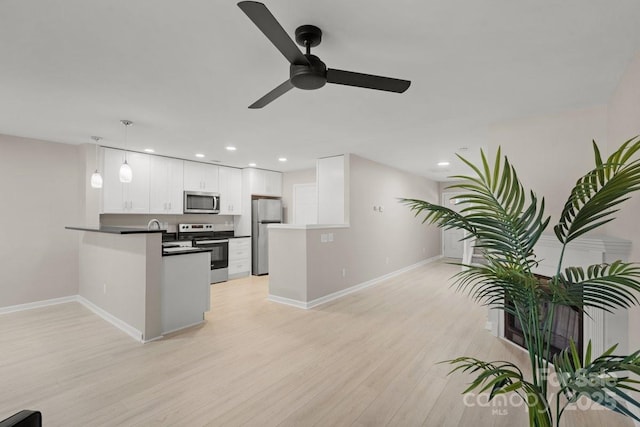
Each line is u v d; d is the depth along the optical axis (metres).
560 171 2.75
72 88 2.37
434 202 8.09
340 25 1.59
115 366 2.43
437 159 5.22
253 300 4.39
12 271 3.80
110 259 3.50
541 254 2.63
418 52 1.85
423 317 3.63
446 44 1.77
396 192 6.16
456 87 2.33
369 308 4.00
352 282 4.84
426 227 7.67
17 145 3.82
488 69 2.06
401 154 4.83
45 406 1.92
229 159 5.34
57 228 4.13
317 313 3.79
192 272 3.38
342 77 1.59
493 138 3.17
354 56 1.91
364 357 2.60
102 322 3.43
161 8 1.46
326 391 2.11
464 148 4.37
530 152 2.93
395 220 6.12
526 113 2.86
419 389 2.14
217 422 1.78
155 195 4.89
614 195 1.07
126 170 3.28
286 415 1.85
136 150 4.59
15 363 2.47
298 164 5.84
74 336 3.04
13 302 3.80
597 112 2.60
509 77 2.16
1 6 1.43
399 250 6.29
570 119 2.72
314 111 2.88
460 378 2.28
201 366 2.44
